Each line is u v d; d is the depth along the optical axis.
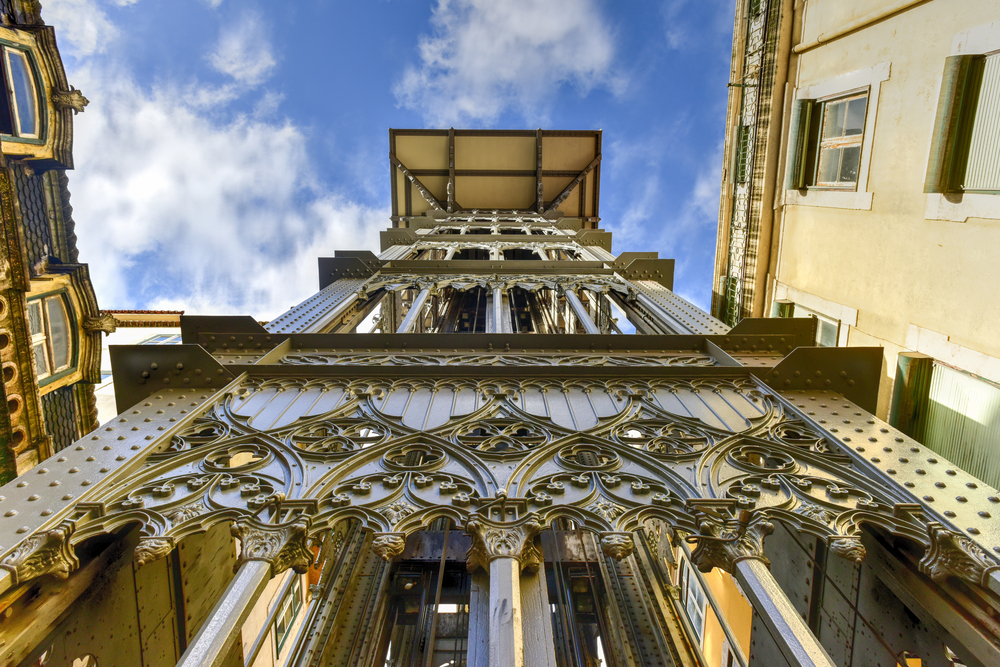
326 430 4.27
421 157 21.05
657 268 9.50
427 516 3.26
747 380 4.93
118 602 3.79
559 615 6.43
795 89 10.81
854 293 8.64
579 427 4.19
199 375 4.87
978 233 6.28
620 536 3.07
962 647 3.02
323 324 6.66
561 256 13.23
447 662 6.05
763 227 11.52
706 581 7.08
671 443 3.98
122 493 3.38
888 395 7.64
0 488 3.30
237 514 3.26
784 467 3.65
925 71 7.25
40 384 10.95
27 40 10.65
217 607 2.69
